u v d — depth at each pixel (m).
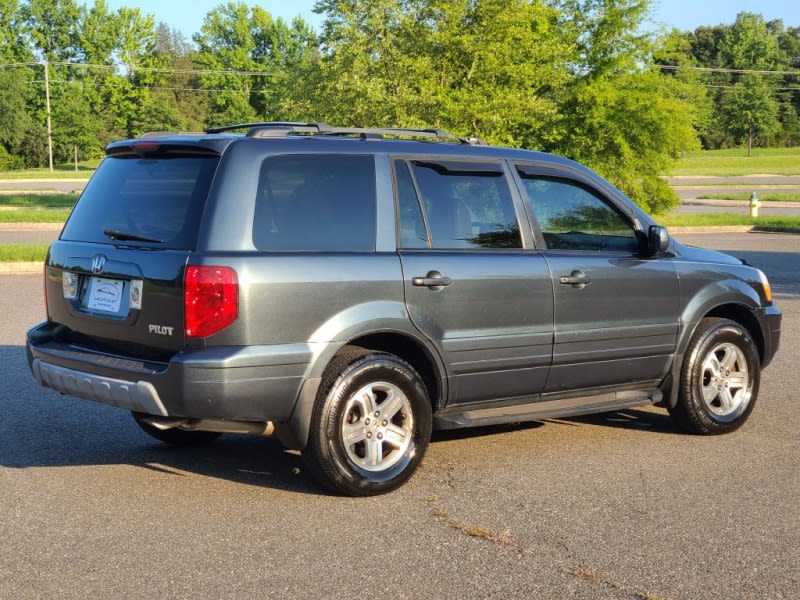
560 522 4.79
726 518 4.88
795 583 4.07
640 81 27.91
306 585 3.98
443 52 23.69
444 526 4.71
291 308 4.81
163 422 4.94
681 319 6.39
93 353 5.15
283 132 5.13
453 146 5.66
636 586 4.01
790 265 18.88
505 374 5.62
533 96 24.36
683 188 54.09
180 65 117.81
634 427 6.84
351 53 23.67
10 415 6.95
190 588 3.94
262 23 102.75
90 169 87.38
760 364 7.04
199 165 4.96
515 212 5.78
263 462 5.84
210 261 4.66
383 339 5.38
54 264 5.52
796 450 6.26
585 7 27.95
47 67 82.50
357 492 5.08
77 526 4.67
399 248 5.26
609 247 6.17
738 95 109.44
